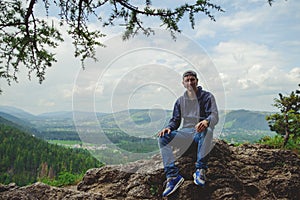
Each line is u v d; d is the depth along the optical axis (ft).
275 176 18.48
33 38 13.26
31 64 13.56
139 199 16.22
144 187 16.61
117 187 17.10
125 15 11.30
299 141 25.03
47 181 23.36
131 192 16.52
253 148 20.94
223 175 16.96
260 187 17.67
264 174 18.57
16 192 13.89
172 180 15.61
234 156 19.33
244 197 16.78
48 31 13.55
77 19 12.03
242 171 18.30
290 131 25.04
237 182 17.16
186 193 15.89
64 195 14.62
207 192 16.38
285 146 24.57
